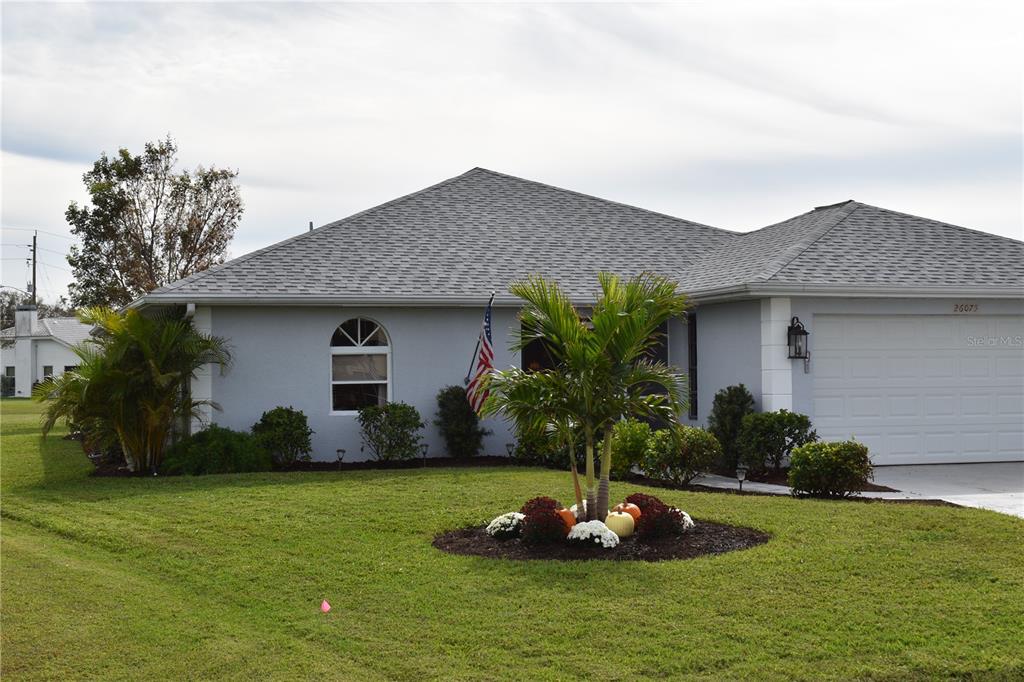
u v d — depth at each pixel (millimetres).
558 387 9500
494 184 21625
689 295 16562
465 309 17484
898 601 7402
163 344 15211
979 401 16375
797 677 6027
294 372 16578
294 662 6410
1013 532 9539
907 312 15992
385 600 7652
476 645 6617
